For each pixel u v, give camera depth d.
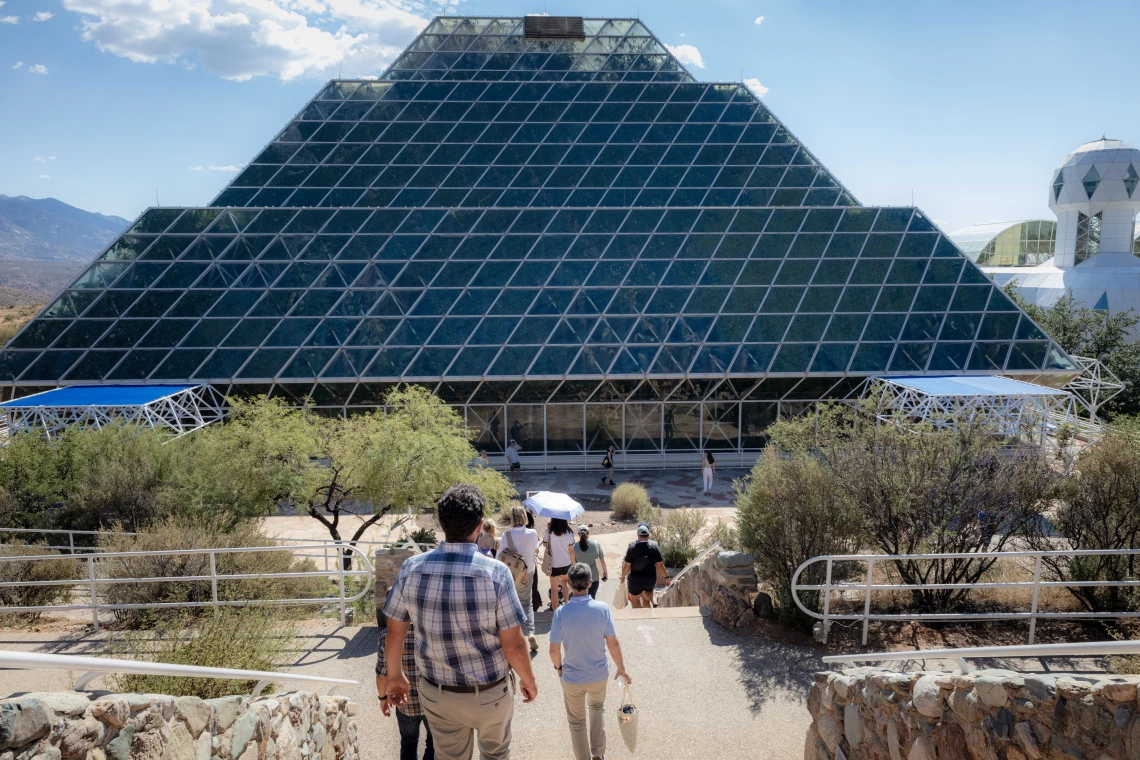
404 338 29.12
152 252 31.27
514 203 39.84
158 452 19.41
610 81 46.25
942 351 29.33
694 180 41.50
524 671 4.48
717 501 25.73
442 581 4.35
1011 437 15.63
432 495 17.55
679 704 8.48
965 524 10.90
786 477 11.55
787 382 29.00
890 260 32.38
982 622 10.38
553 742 7.81
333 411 28.52
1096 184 64.44
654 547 12.80
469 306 30.30
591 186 41.03
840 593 11.24
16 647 9.80
